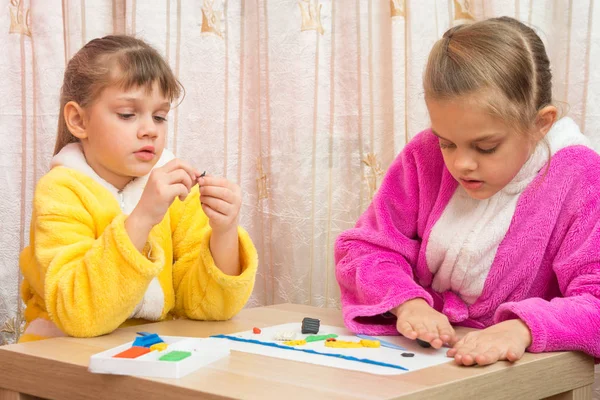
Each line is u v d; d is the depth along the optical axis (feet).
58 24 5.43
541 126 3.24
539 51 3.29
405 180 3.70
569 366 2.94
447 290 3.61
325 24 5.01
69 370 2.67
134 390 2.45
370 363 2.64
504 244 3.38
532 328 2.87
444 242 3.46
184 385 2.32
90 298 3.18
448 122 3.02
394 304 3.22
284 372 2.49
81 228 3.46
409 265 3.61
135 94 3.57
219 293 3.56
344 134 5.05
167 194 3.26
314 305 5.02
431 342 2.87
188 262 3.86
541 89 3.23
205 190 3.49
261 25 5.14
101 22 5.43
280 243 5.09
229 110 5.33
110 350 2.70
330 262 5.05
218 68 5.30
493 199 3.40
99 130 3.61
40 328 3.59
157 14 5.26
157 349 2.67
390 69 4.84
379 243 3.62
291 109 5.01
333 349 2.90
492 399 2.58
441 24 4.64
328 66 5.03
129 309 3.27
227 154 5.33
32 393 2.81
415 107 4.62
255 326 3.46
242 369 2.53
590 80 4.26
